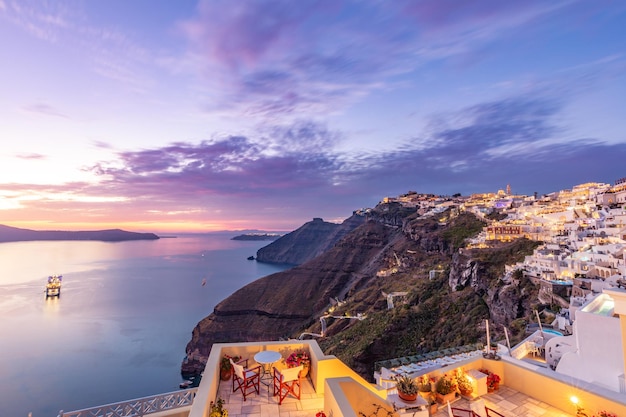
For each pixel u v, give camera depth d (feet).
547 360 48.01
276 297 526.98
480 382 27.27
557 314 141.28
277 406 23.25
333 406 18.15
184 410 26.40
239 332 472.85
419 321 250.78
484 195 581.53
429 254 431.43
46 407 264.52
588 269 170.81
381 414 19.88
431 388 26.78
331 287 533.14
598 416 22.61
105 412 24.79
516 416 24.21
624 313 23.76
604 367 32.81
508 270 228.43
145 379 322.96
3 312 549.13
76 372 331.16
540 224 301.84
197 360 362.94
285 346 29.12
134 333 465.47
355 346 256.11
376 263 528.22
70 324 496.23
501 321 197.67
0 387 296.71
